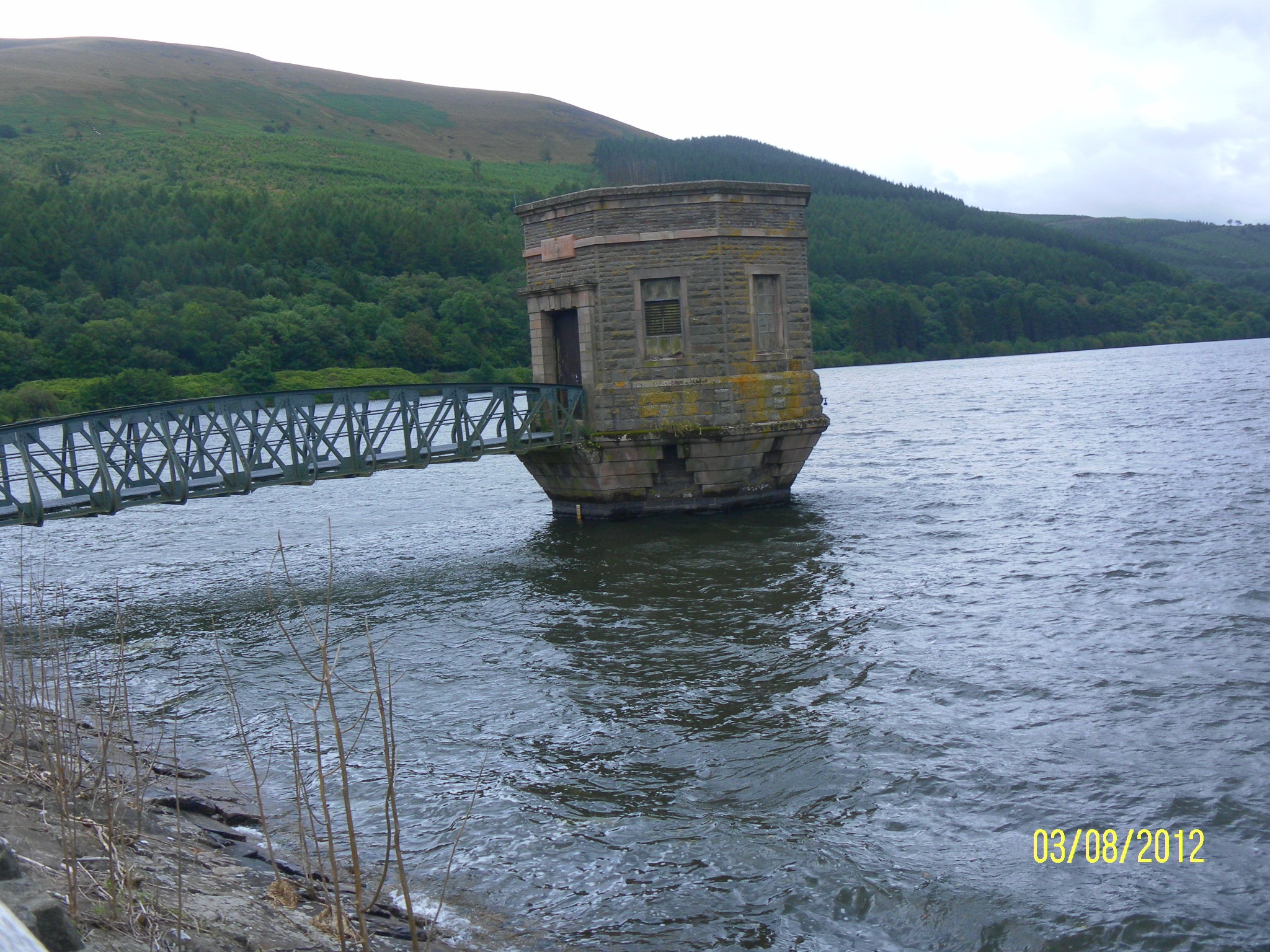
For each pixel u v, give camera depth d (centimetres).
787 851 899
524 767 1100
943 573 1934
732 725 1202
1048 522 2398
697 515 2667
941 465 3638
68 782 889
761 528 2464
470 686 1388
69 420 1856
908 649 1467
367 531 2878
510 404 2461
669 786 1041
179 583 2225
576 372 2759
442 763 1119
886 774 1048
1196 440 3947
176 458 1970
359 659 1547
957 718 1193
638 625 1655
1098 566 1922
